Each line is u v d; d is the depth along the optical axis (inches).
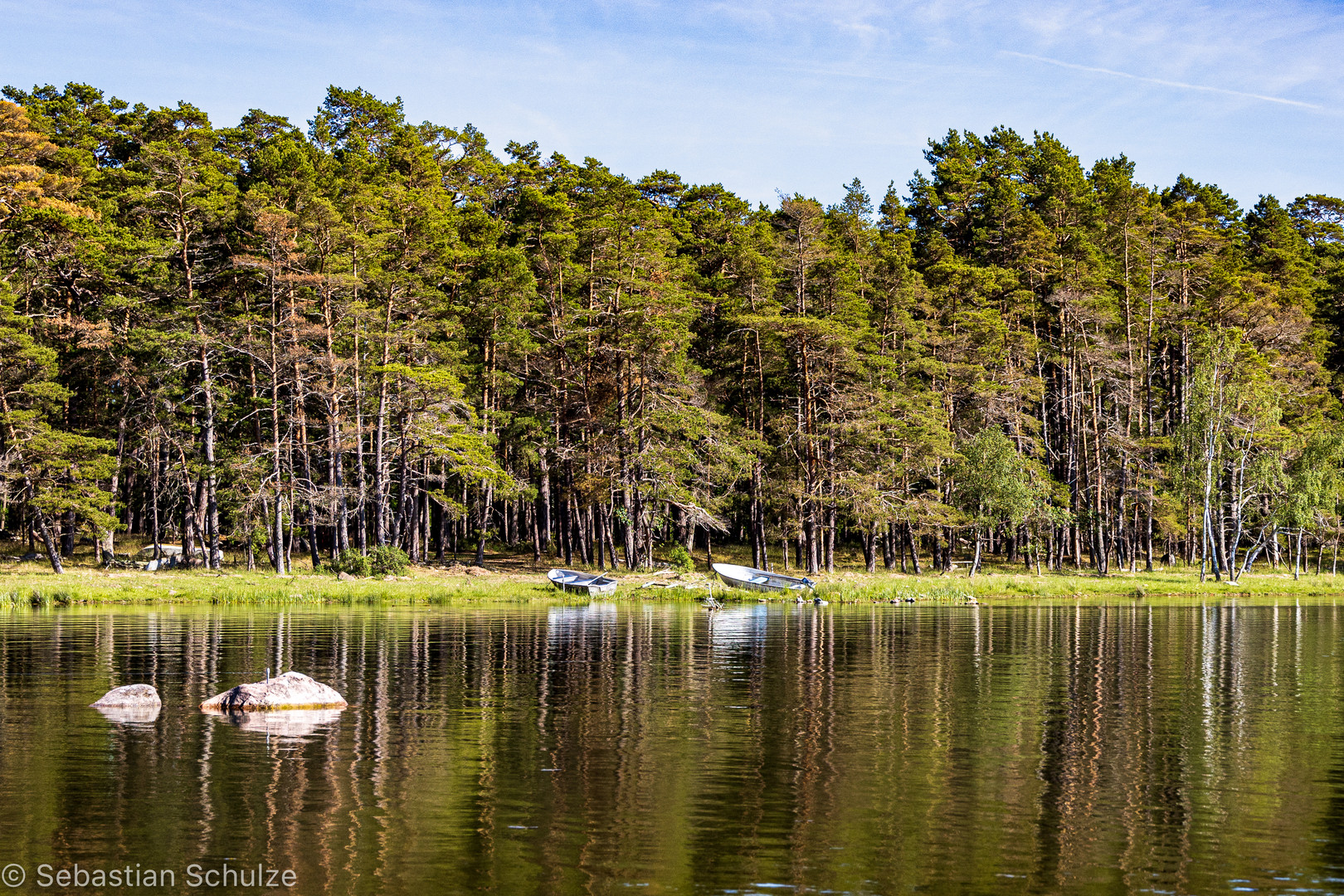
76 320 2314.2
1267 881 391.9
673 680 885.8
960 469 2733.8
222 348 2342.5
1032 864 408.8
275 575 2185.0
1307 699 797.9
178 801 490.9
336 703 746.8
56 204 2236.7
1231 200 4200.3
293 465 2571.4
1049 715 721.0
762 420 2896.2
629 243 2684.5
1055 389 3449.8
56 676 880.9
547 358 2723.9
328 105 3535.9
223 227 2385.6
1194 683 882.8
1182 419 3016.7
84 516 2247.8
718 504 2701.8
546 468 2746.1
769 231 3100.4
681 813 475.5
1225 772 555.8
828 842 435.5
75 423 2613.2
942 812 479.2
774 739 634.2
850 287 2847.0
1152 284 3346.5
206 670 919.0
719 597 2044.8
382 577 2210.9
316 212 2252.7
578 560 2810.0
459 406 2469.2
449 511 2632.9
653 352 2578.7
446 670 947.3
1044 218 3550.7
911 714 722.2
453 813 474.0
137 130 2923.2
